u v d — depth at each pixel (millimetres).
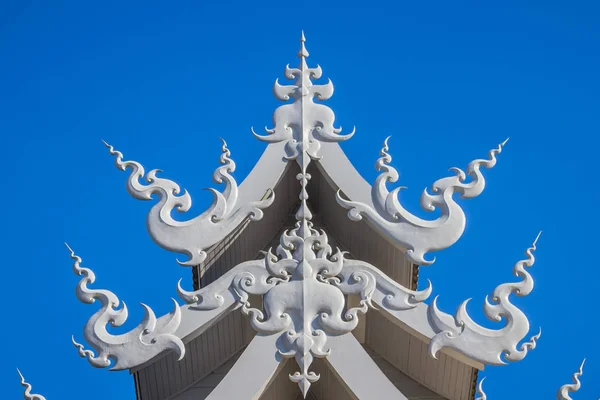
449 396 15930
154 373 16406
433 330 13125
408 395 16141
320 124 14711
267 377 12852
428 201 13945
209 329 16141
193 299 13453
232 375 12867
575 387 12727
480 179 14000
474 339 13000
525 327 12984
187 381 16562
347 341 13008
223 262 16250
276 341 13078
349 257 16922
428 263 13695
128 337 13289
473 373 15398
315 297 13234
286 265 13469
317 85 15023
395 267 16531
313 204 17422
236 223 14000
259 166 14469
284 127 14711
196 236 13906
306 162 14406
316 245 13602
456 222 13820
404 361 16219
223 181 14273
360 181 14336
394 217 13922
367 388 12703
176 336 13297
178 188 14172
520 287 13125
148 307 13414
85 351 13203
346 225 16750
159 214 14000
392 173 14203
